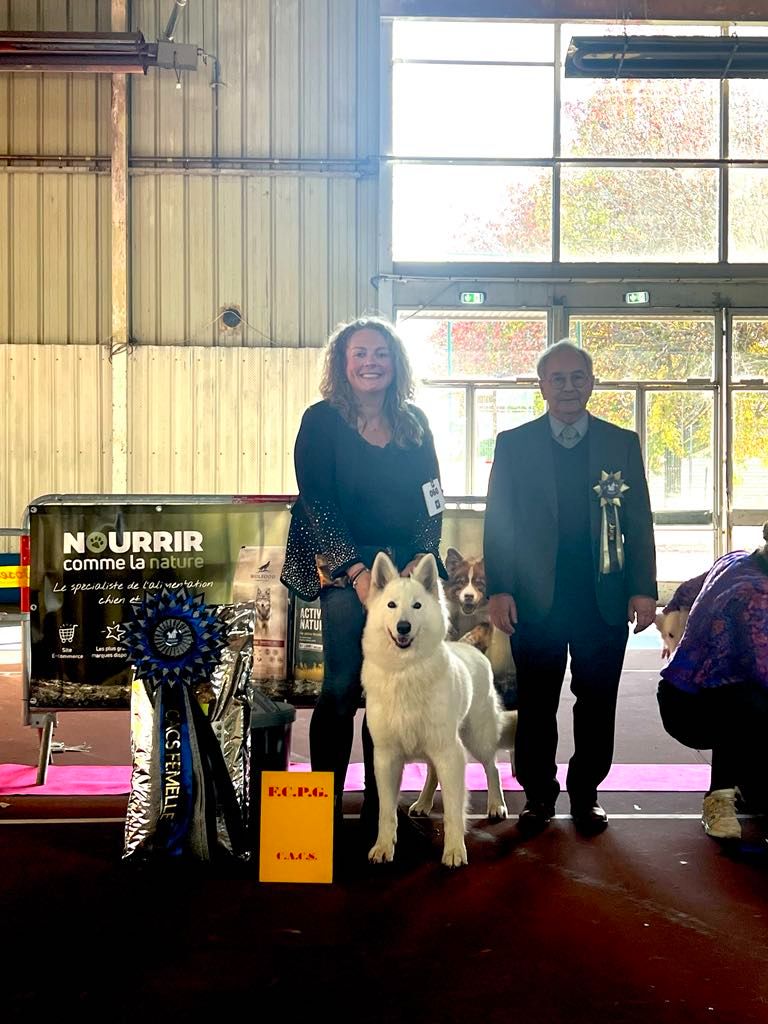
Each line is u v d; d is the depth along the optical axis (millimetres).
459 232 11461
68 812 4066
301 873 3281
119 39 9891
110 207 11188
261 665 4598
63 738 5504
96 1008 2418
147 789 3447
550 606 3848
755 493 11617
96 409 11250
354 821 4027
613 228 11508
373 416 3820
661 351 11531
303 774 3316
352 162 11305
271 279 11336
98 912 3018
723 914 2988
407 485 3814
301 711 6449
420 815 4082
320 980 2566
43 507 4516
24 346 11156
